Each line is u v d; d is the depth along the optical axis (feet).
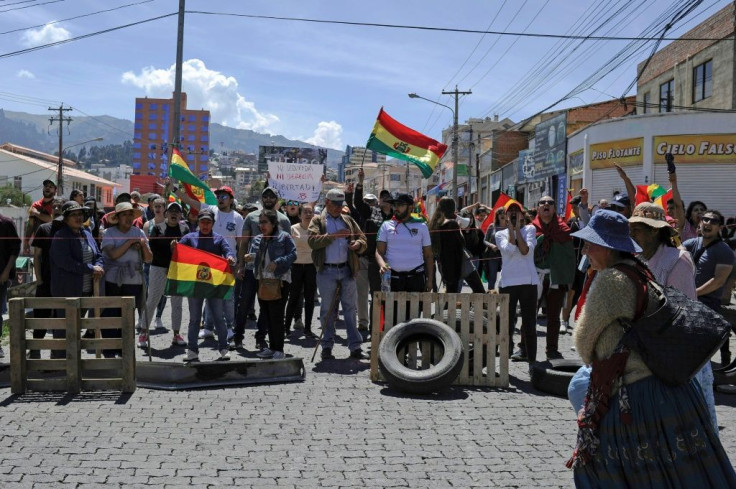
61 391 23.03
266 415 20.79
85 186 282.56
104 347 23.17
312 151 252.62
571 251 29.30
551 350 29.86
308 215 34.04
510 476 16.19
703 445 11.04
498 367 26.99
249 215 31.76
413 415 21.09
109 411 20.93
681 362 10.92
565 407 22.34
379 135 39.93
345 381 25.26
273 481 15.70
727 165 87.76
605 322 11.39
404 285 28.35
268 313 28.12
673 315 11.17
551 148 120.67
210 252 27.89
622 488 11.21
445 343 24.47
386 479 15.92
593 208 54.49
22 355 22.80
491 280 44.65
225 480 15.70
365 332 35.94
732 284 31.45
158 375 23.94
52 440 18.13
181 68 81.20
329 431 19.35
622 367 11.28
